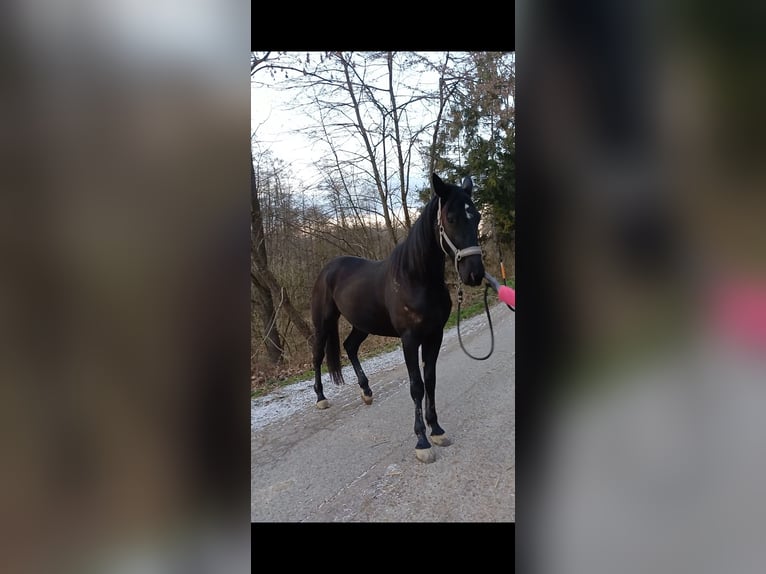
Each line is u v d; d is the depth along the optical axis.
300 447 2.77
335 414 3.30
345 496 2.12
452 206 2.34
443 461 2.38
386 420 3.06
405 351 2.59
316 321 3.68
